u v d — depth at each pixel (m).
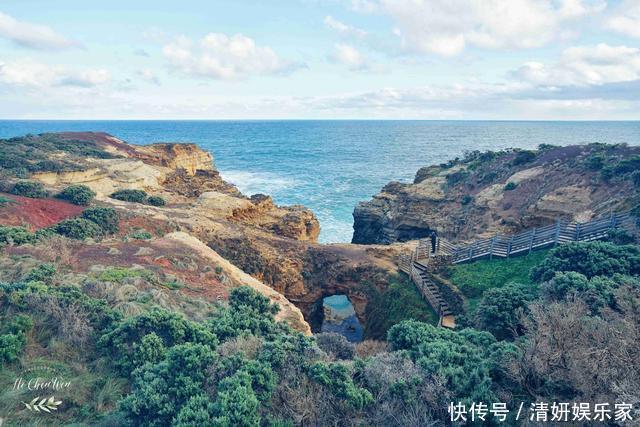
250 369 9.59
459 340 13.35
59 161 41.97
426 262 28.16
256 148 157.88
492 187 41.84
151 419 8.83
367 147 165.25
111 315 12.95
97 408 9.52
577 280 15.82
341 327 33.78
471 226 38.44
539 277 19.52
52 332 12.02
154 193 44.03
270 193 73.81
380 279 28.80
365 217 51.03
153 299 15.63
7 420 8.68
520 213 35.50
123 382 10.54
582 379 9.20
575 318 10.52
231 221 38.34
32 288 13.71
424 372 10.26
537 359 9.96
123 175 44.53
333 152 145.12
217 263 22.70
